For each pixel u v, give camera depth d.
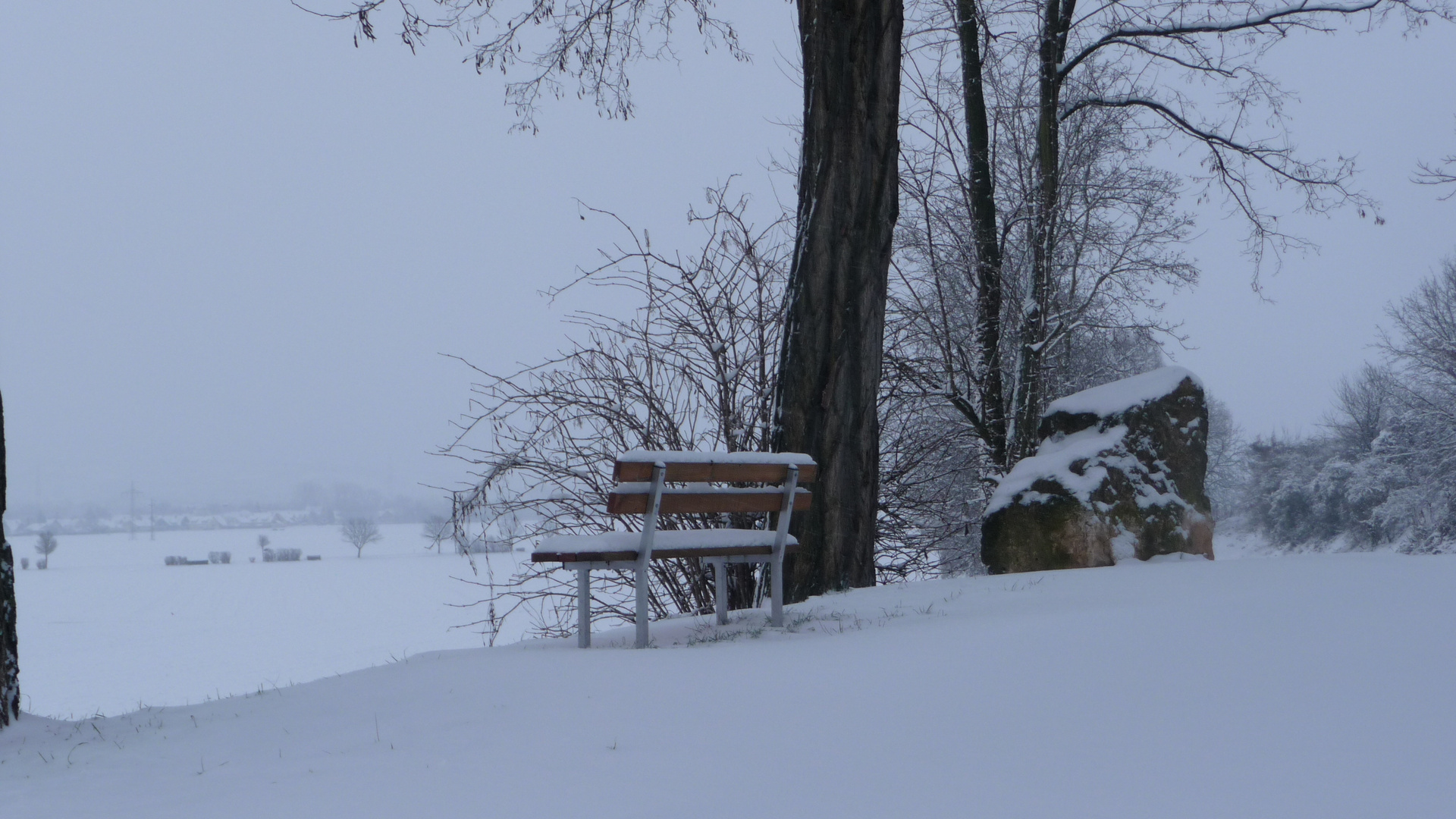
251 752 3.54
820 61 8.36
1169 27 12.59
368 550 144.38
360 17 8.83
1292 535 46.28
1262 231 13.23
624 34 10.74
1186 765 2.46
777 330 9.33
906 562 11.53
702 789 2.55
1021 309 12.27
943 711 3.19
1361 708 2.82
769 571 8.35
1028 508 8.12
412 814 2.52
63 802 3.01
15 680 4.87
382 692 4.37
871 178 8.34
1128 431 8.34
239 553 144.75
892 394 10.90
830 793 2.44
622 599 9.90
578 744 3.13
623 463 5.44
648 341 9.43
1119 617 4.47
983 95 12.38
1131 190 14.84
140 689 26.44
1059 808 2.21
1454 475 32.59
